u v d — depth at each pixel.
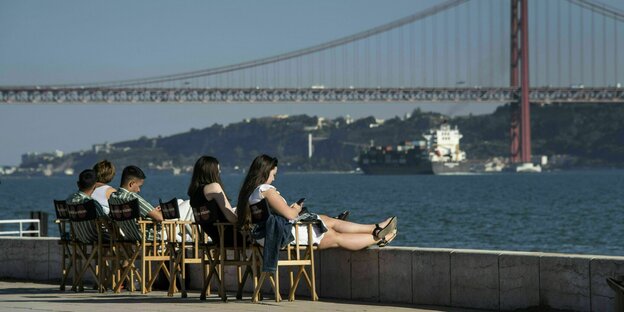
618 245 78.50
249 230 19.83
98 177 23.77
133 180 22.14
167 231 22.06
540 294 17.59
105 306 19.09
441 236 88.94
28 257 26.72
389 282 19.89
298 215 20.31
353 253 20.48
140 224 21.83
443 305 19.05
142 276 21.94
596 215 120.00
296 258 19.98
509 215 122.31
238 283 21.12
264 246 19.39
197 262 21.50
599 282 16.75
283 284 21.78
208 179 20.31
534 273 17.69
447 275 18.97
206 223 20.19
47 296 21.72
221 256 20.08
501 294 18.16
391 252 19.89
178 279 23.23
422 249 19.50
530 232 93.06
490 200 172.25
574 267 17.11
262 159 19.81
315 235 20.11
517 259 17.92
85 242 22.92
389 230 20.30
